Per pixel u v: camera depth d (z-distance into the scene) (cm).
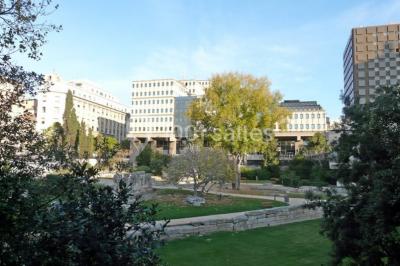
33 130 866
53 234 442
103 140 768
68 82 14162
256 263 1683
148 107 14975
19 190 458
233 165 4281
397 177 874
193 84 18338
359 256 1077
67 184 552
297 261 1723
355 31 11312
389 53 10988
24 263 428
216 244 2016
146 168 6656
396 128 997
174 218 2502
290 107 12269
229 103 4984
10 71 845
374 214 904
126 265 477
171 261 1656
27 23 843
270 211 2700
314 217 3047
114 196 534
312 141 8162
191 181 4759
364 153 1085
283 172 7181
